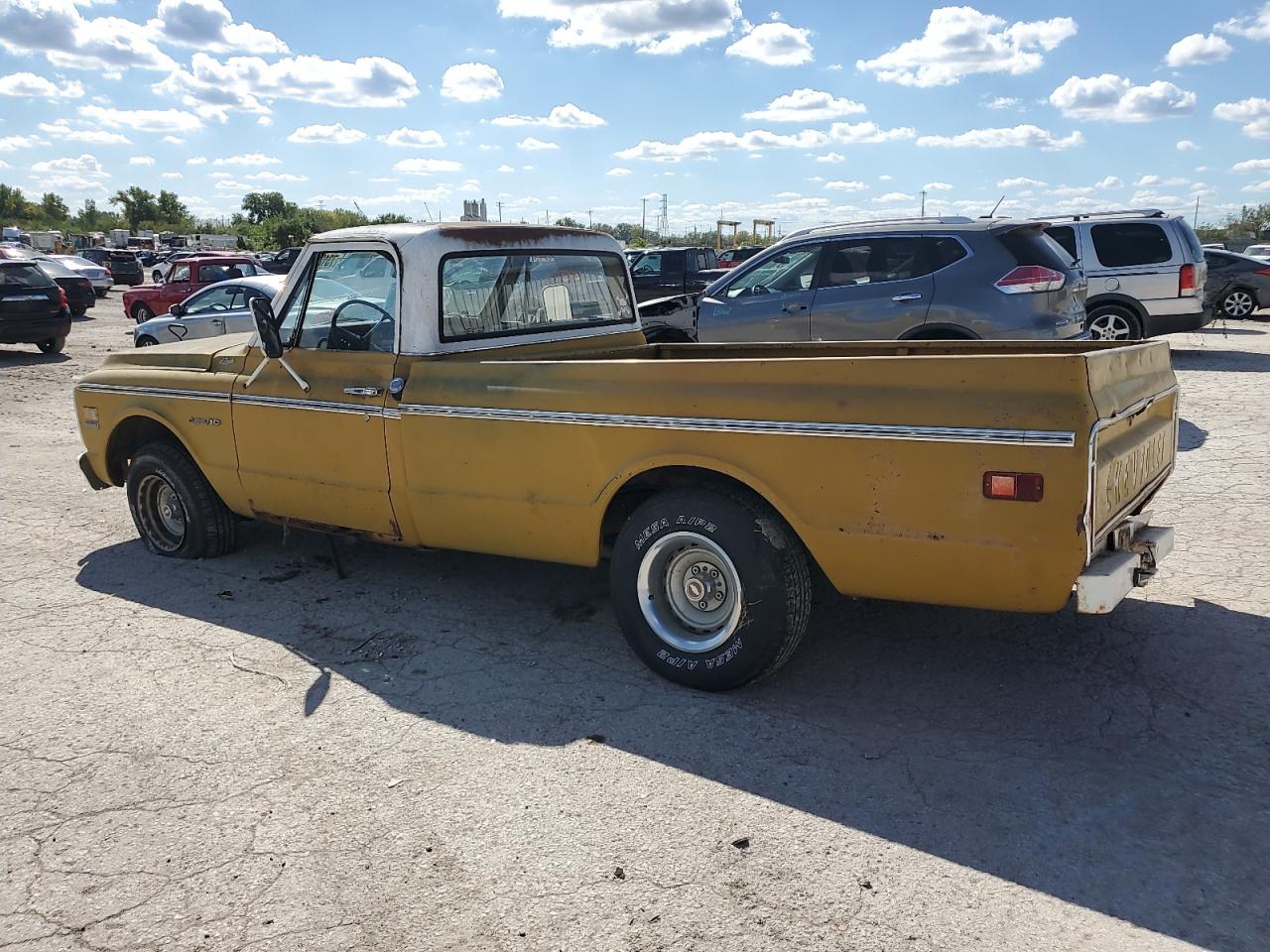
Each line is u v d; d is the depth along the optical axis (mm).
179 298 22281
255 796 3404
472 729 3852
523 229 5246
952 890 2812
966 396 3373
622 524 4527
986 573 3424
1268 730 3656
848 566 3674
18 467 8883
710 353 5762
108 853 3107
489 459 4469
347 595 5387
